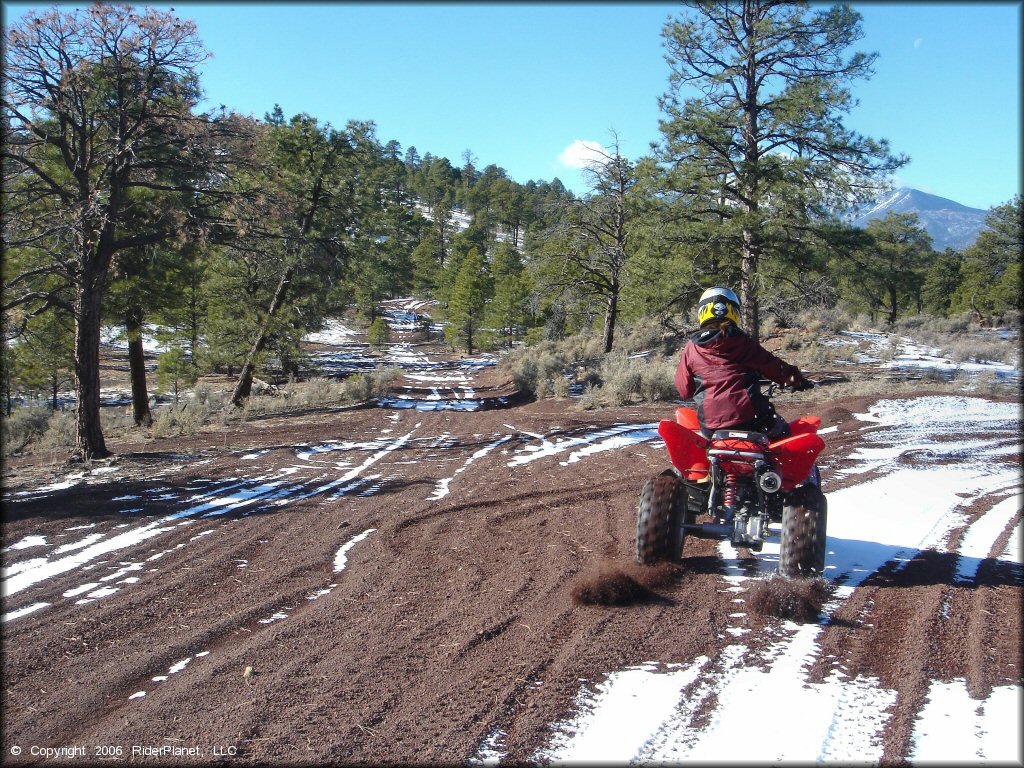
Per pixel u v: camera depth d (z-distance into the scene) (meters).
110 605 5.21
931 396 16.58
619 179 36.12
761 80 22.67
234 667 4.00
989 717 3.21
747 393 4.97
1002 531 6.44
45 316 19.20
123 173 14.10
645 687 3.60
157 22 13.40
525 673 3.79
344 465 11.84
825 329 34.03
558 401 23.28
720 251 23.23
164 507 8.59
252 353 28.31
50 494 9.57
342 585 5.47
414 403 26.52
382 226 30.84
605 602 4.73
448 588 5.25
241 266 27.00
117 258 18.19
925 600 4.69
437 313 92.12
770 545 6.07
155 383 44.00
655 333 38.47
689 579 5.21
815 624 4.36
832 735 3.11
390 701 3.54
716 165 22.80
